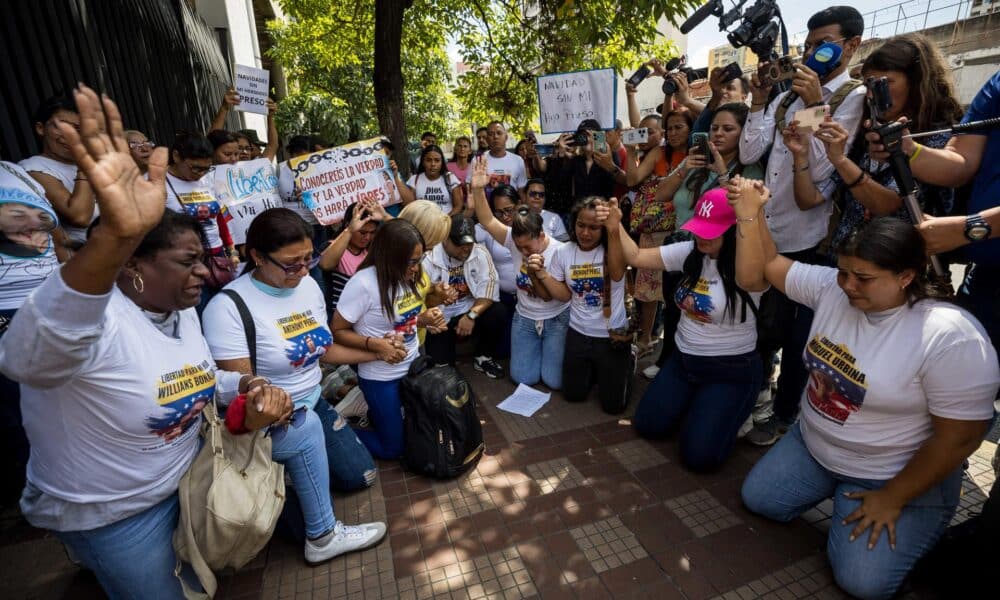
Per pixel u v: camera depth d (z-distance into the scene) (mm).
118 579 1662
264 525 1708
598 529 2484
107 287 1142
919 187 2482
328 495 2316
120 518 1602
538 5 7570
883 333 1954
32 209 2223
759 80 3035
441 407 2777
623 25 5645
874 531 1997
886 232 1785
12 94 2912
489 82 9492
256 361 2197
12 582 2256
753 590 2127
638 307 4535
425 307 3434
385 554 2375
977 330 1801
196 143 3518
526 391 3904
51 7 3395
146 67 5227
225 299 2160
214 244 3820
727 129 3389
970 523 2123
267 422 1749
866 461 2107
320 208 4090
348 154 4062
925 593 2068
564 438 3285
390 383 2957
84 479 1503
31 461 1549
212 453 1722
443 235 3389
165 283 1486
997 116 2098
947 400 1814
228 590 2203
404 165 6465
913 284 1895
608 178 5062
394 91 6230
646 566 2260
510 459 3070
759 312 2773
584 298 3504
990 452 2928
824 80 2918
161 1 6312
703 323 2883
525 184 5891
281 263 2133
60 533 1589
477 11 8531
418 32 8969
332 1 9758
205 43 8633
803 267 2330
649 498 2693
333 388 3514
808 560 2273
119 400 1441
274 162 5223
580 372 3633
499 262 4562
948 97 2480
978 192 2178
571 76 4914
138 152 3256
